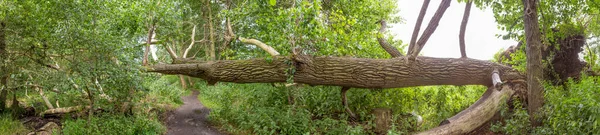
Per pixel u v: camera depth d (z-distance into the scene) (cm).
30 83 750
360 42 899
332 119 853
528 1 701
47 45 704
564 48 854
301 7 780
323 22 966
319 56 831
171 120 1016
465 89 988
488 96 839
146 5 1040
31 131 758
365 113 930
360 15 1008
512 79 852
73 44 677
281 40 836
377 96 967
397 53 918
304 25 777
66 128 738
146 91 822
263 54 995
